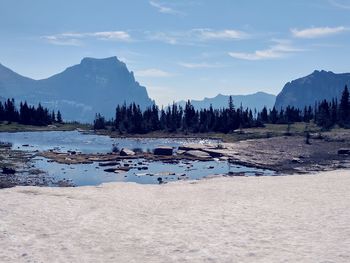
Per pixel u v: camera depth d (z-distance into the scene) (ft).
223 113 563.07
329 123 488.02
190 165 242.99
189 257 44.24
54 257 44.29
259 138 416.67
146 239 52.08
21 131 597.11
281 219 63.00
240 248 47.26
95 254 45.78
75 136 517.14
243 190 97.09
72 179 187.93
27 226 56.85
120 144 402.31
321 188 96.99
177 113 631.97
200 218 64.90
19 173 200.03
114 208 73.20
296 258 42.78
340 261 41.19
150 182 181.68
